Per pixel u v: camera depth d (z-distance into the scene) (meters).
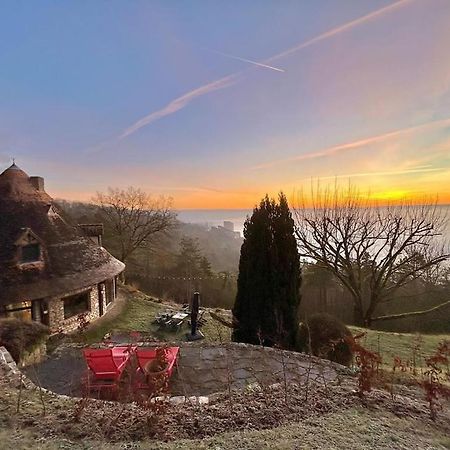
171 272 37.00
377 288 23.14
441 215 22.89
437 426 5.02
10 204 18.39
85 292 19.00
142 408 5.14
